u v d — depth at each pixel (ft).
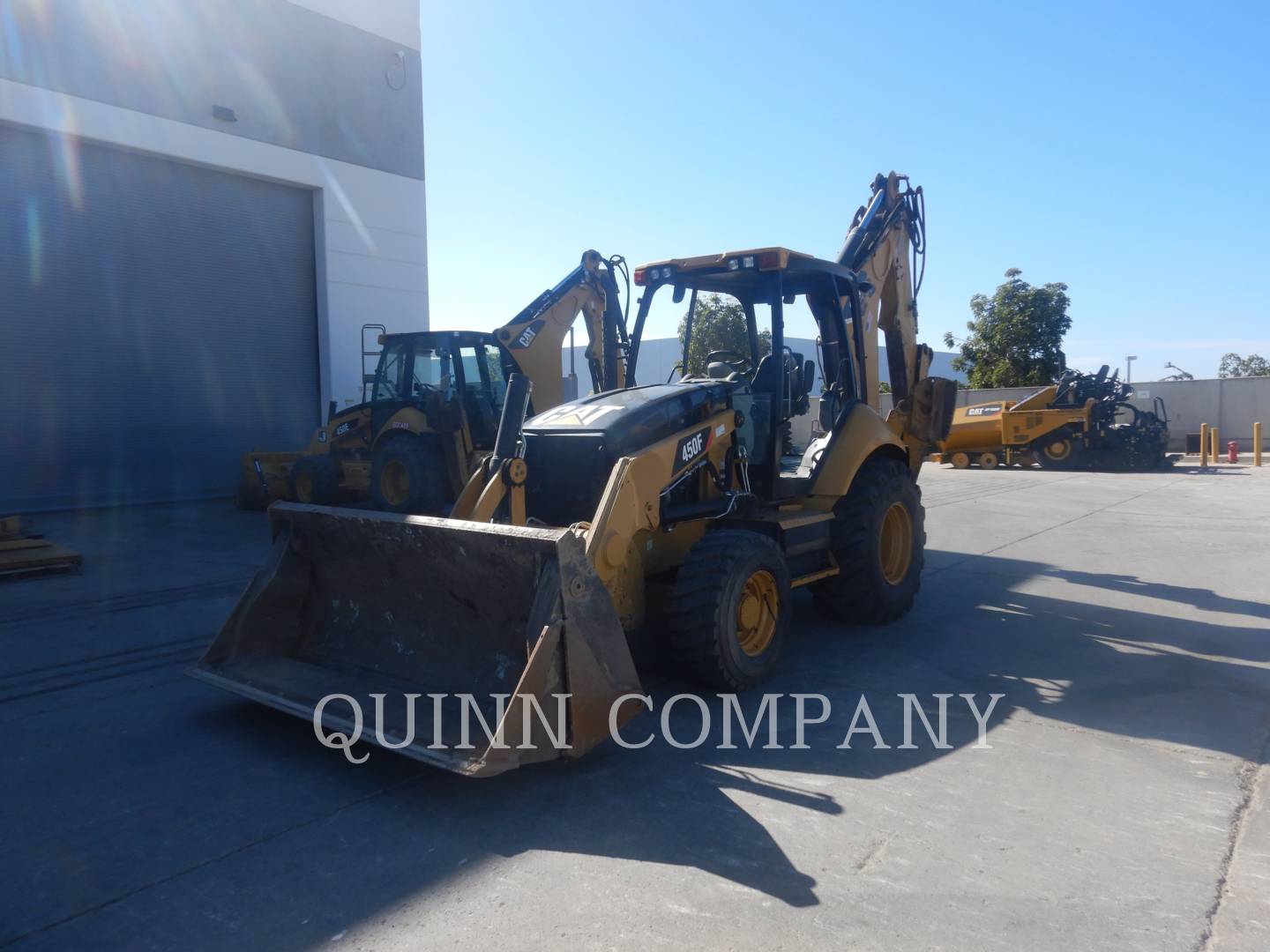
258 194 50.70
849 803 12.53
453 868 10.85
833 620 22.61
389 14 55.16
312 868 10.88
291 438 52.85
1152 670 18.60
